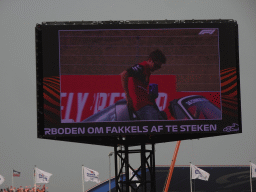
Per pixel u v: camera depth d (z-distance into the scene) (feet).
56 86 138.31
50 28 139.33
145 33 140.67
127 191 147.74
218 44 141.38
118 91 139.44
